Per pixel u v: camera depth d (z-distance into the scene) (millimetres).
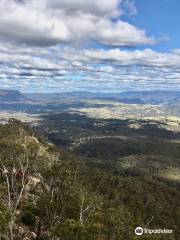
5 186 71000
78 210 63500
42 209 64312
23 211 62844
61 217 61375
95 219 57625
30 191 74500
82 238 49406
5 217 51062
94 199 78312
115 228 57500
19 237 55656
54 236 52469
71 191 79500
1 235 48969
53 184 81812
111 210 75500
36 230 59781
